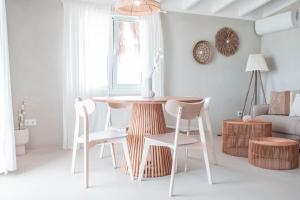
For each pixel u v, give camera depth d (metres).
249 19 5.66
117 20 4.62
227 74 5.56
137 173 2.89
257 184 2.70
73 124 4.21
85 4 4.22
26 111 4.10
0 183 2.66
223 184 2.69
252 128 3.76
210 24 5.34
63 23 4.20
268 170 3.15
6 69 2.86
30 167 3.19
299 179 2.85
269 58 5.66
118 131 3.05
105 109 4.42
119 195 2.39
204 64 5.34
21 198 2.31
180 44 5.11
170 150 3.05
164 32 4.97
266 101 5.76
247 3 5.25
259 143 3.27
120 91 4.71
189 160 3.53
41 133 4.20
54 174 2.94
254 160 3.32
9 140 2.91
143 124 2.91
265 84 5.80
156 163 2.90
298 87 5.02
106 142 2.74
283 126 4.10
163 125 3.02
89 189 2.53
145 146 2.70
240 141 3.82
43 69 4.16
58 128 4.27
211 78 5.42
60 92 4.25
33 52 4.11
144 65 4.73
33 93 4.13
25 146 4.08
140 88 4.83
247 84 5.76
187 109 2.45
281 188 2.60
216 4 5.15
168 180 2.80
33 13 4.08
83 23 4.22
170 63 5.05
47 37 4.16
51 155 3.77
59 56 4.22
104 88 4.44
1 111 2.85
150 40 4.73
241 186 2.64
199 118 2.64
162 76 4.84
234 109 5.67
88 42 4.27
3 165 2.88
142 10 3.33
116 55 4.66
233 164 3.38
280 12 5.41
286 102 4.59
